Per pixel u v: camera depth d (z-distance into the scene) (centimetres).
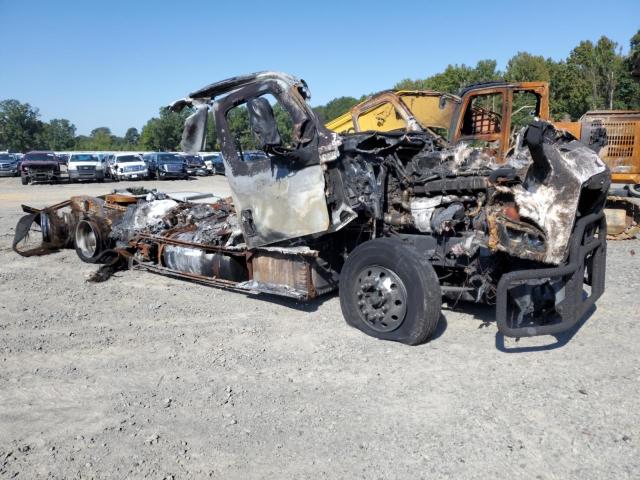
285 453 314
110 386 405
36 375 425
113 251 777
